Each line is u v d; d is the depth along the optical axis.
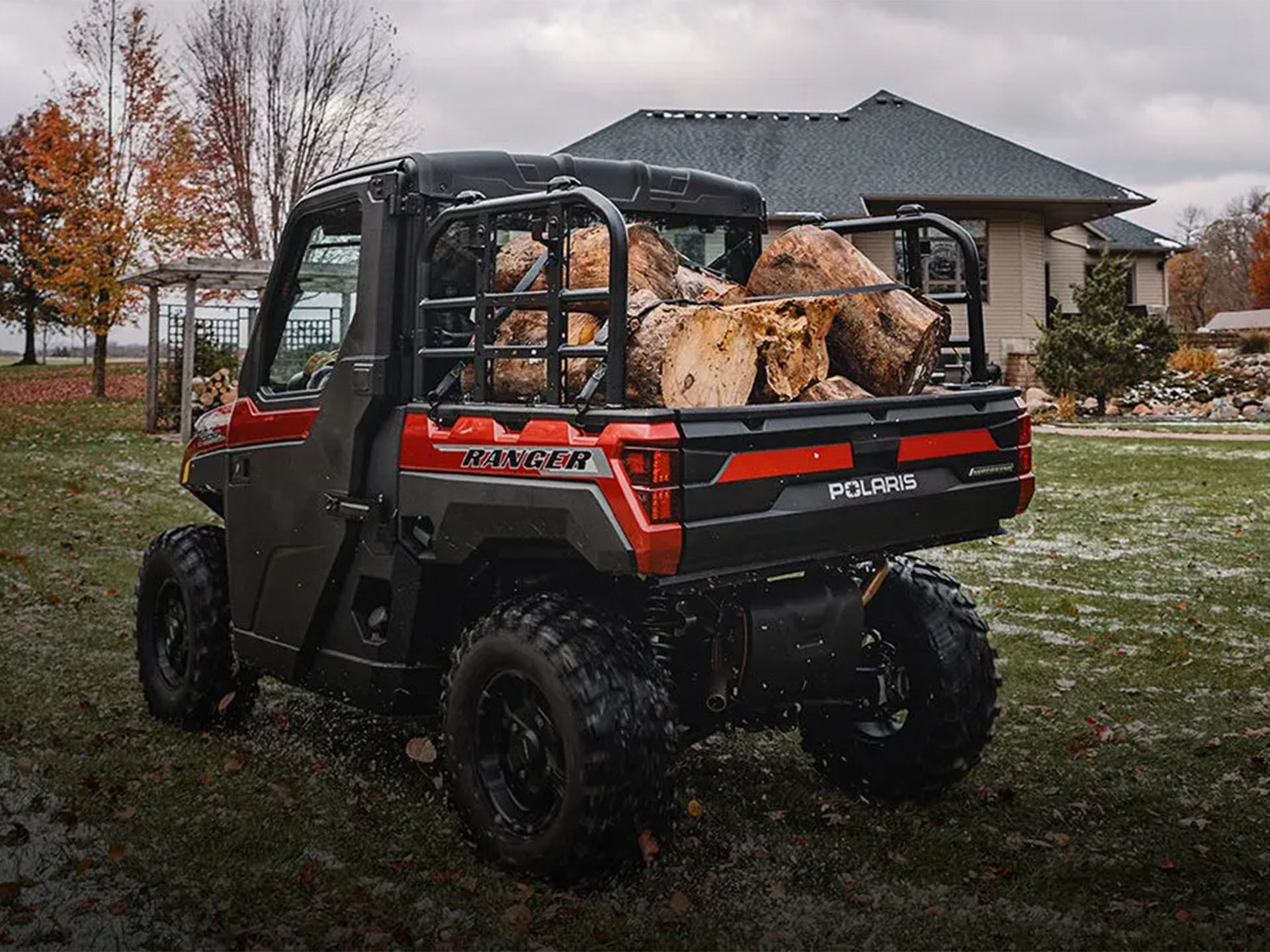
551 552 3.41
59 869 3.54
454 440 3.49
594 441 3.07
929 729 3.90
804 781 4.30
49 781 4.25
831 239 3.94
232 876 3.49
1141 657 5.90
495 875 3.48
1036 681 5.51
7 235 40.44
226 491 4.48
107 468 14.29
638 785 3.18
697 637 3.61
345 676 3.99
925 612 3.94
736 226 4.70
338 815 3.96
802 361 3.65
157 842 3.73
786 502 3.25
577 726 3.16
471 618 3.85
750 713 3.77
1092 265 28.69
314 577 4.03
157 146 24.44
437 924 3.21
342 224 4.00
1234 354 25.23
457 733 3.51
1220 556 8.40
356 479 3.82
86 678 5.60
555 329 3.26
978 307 4.14
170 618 4.95
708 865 3.57
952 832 3.82
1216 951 3.05
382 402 3.75
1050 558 8.46
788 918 3.25
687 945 3.10
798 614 3.46
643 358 3.24
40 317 42.97
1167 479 12.35
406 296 3.76
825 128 26.84
